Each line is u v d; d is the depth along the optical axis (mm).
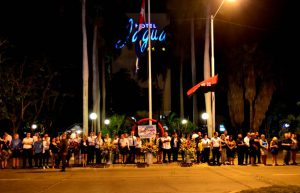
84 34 37094
